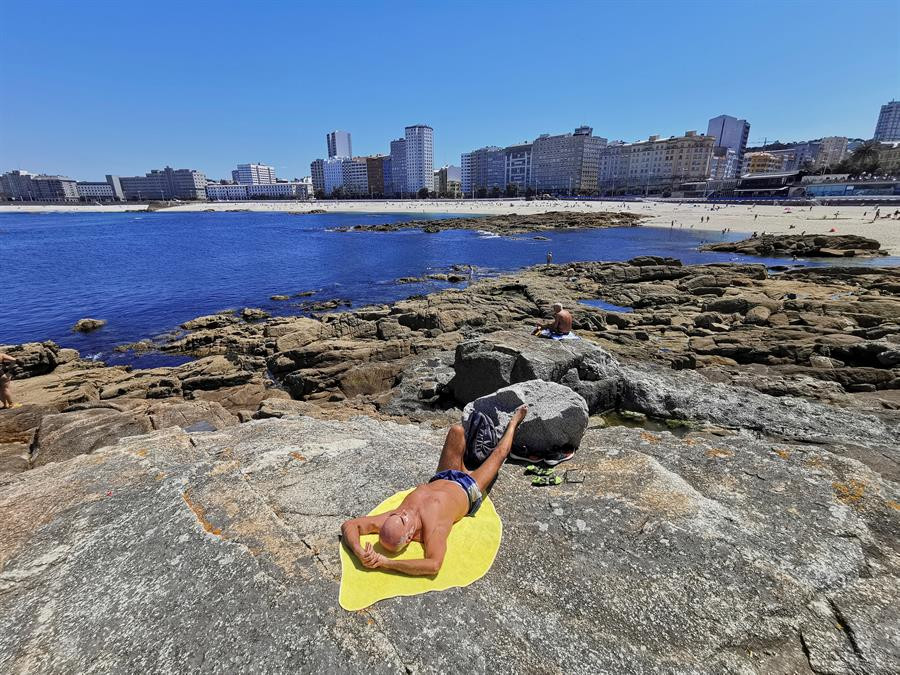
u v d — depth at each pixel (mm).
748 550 4531
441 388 13328
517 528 4871
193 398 15820
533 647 3553
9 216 169500
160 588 3945
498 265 47375
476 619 3762
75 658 3410
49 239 79875
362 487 5445
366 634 3568
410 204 159250
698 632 3721
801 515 5090
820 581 4207
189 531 4551
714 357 16562
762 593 4059
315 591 3906
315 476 5668
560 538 4715
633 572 4285
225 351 21922
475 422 6273
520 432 6496
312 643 3477
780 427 9914
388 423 9578
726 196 144625
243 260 53156
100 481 5465
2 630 3609
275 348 21078
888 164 150750
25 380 17844
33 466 9695
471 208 136000
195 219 138625
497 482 5781
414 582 4082
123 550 4359
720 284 30812
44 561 4246
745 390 11914
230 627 3598
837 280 30500
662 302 28203
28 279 41969
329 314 27297
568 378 11141
